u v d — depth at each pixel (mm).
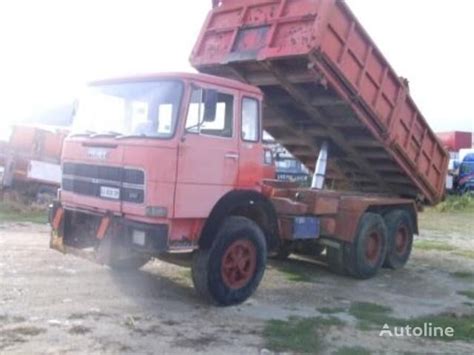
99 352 5332
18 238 11016
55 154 15617
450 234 16547
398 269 10727
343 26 8336
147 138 6566
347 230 9516
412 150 10539
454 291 9031
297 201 8961
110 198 6832
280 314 7066
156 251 6395
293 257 11289
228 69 9172
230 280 7227
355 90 8836
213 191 6918
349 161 11203
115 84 7297
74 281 7879
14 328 5820
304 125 10383
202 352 5523
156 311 6777
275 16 8367
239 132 7199
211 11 9336
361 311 7449
